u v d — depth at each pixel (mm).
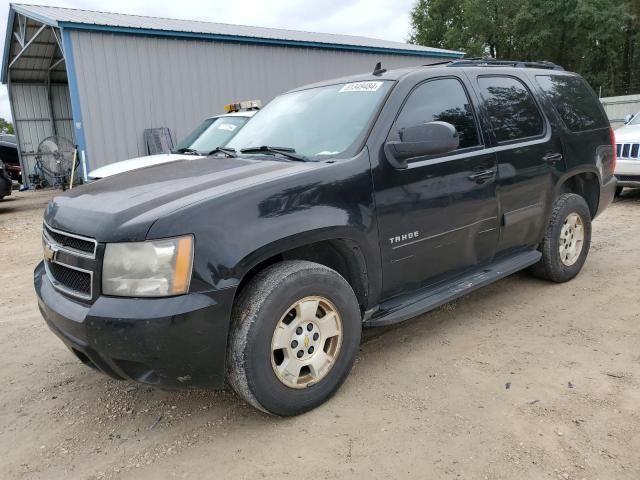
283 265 2922
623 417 2824
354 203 3137
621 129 9320
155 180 3227
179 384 2680
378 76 3807
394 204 3330
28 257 7395
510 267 4219
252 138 4059
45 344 4223
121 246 2570
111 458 2738
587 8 34125
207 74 13453
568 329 3971
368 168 3232
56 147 13016
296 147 3598
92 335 2588
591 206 5258
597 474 2412
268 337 2764
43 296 2988
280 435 2830
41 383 3584
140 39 12344
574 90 5082
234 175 3105
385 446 2684
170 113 12984
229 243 2648
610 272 5242
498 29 38125
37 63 17203
